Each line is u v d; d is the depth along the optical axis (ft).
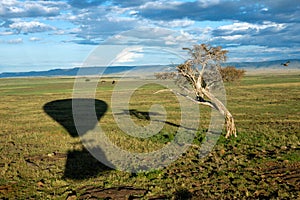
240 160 48.78
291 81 293.23
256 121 94.48
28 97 209.67
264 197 34.58
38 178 44.65
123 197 36.70
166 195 36.47
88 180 43.04
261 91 196.85
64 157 56.29
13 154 59.67
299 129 77.61
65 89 271.49
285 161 47.34
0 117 119.44
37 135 79.25
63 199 36.88
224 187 38.17
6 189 40.47
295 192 35.14
